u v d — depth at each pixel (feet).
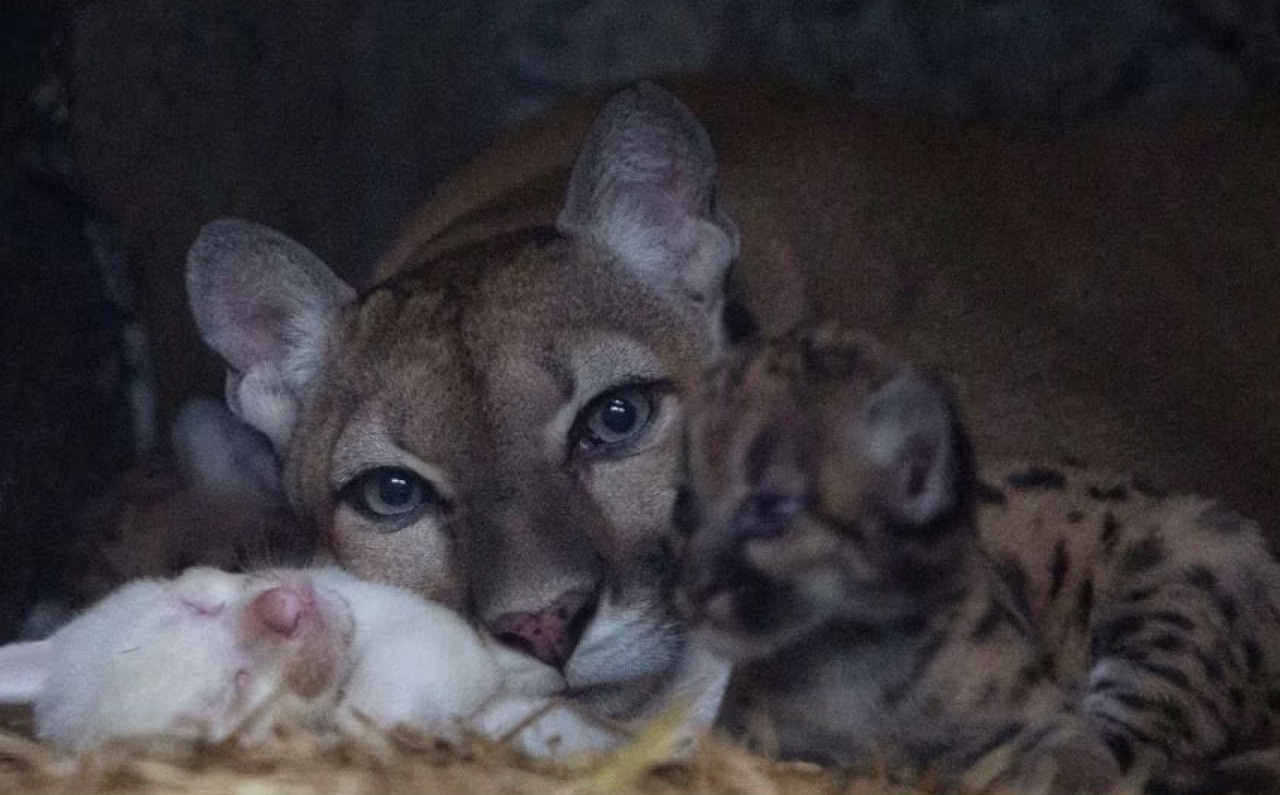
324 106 37.58
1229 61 40.22
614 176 27.07
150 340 33.45
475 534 24.08
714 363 21.93
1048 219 32.01
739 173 30.25
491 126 41.93
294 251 27.61
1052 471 24.77
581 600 23.29
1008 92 40.60
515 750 19.72
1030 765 20.72
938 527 20.11
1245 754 23.21
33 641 26.37
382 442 25.14
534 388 24.98
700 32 41.14
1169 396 30.94
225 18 34.45
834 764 21.39
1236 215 32.68
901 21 40.70
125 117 32.27
